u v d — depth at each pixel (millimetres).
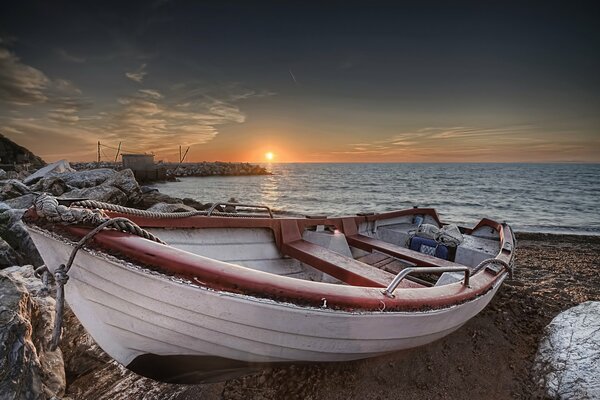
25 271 4395
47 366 2793
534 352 3312
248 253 3871
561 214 18609
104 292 2203
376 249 4516
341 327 2154
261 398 2826
